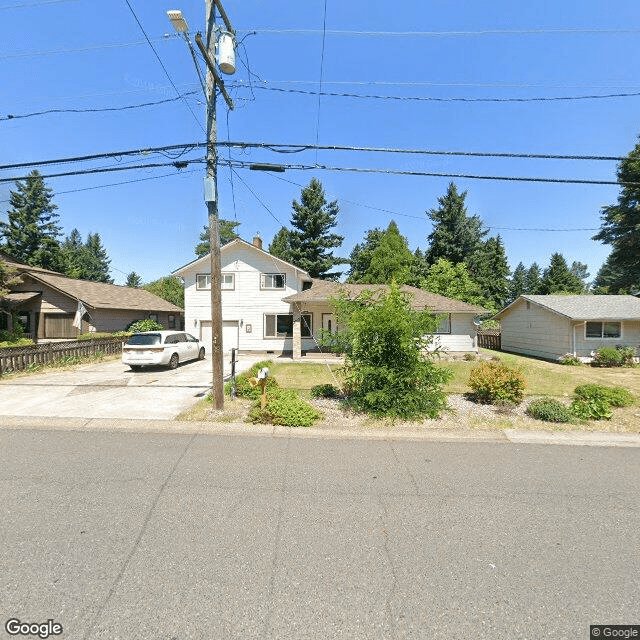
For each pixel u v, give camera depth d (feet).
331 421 22.24
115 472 14.55
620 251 101.91
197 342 57.21
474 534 10.37
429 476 14.46
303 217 128.06
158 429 20.75
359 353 24.59
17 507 11.64
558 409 22.97
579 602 7.83
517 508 11.90
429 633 7.00
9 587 8.08
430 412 22.99
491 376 26.96
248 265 70.79
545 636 6.98
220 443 18.40
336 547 9.68
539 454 17.20
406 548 9.67
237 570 8.70
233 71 24.11
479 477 14.40
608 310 61.93
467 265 122.62
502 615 7.45
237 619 7.28
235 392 28.32
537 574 8.71
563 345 61.72
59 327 69.00
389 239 109.19
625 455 17.13
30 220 132.16
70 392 31.07
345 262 129.59
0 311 64.08
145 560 9.04
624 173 94.79
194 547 9.61
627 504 12.25
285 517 11.17
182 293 143.13
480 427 21.29
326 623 7.20
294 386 35.37
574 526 10.85
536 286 171.01
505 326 83.30
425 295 69.62
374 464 15.69
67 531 10.28
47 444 18.10
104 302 71.87
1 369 40.32
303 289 78.02
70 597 7.80
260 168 25.84
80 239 234.99
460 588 8.20
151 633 6.93
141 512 11.39
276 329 70.64
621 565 9.07
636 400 29.48
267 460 16.03
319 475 14.43
